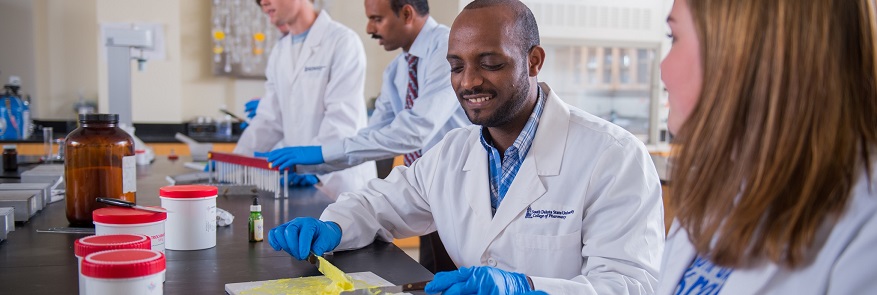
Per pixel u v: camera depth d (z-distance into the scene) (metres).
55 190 2.13
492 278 1.12
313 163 2.36
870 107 0.66
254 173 2.37
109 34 3.93
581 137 1.43
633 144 1.41
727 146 0.71
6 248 1.47
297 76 3.15
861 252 0.62
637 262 1.28
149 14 4.99
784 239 0.67
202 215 1.51
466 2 5.01
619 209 1.34
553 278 1.29
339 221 1.56
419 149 2.44
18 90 4.80
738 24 0.68
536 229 1.42
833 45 0.64
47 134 3.25
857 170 0.65
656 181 1.39
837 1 0.64
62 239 1.57
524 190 1.43
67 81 5.15
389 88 2.78
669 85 0.79
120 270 0.95
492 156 1.51
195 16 5.21
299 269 1.37
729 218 0.70
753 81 0.68
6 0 5.02
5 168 2.84
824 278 0.65
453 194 1.54
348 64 3.06
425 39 2.52
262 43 5.26
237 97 5.40
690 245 0.85
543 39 5.04
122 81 3.97
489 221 1.47
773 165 0.67
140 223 1.34
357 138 2.40
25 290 1.17
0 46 5.04
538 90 1.50
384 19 2.49
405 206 1.66
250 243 1.59
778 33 0.65
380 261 1.47
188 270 1.34
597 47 5.18
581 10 5.09
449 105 2.41
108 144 1.68
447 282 1.13
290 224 1.49
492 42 1.34
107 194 1.68
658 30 5.24
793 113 0.65
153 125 5.08
